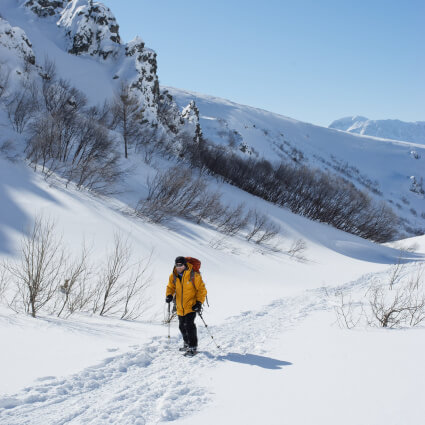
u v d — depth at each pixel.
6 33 36.91
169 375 5.17
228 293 14.51
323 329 8.09
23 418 3.69
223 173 49.44
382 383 4.35
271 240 30.78
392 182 167.00
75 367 5.10
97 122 34.38
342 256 33.38
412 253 43.47
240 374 5.21
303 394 4.28
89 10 51.72
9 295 9.30
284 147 167.38
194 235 24.47
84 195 22.27
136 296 11.61
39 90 35.19
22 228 15.80
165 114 52.66
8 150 24.02
